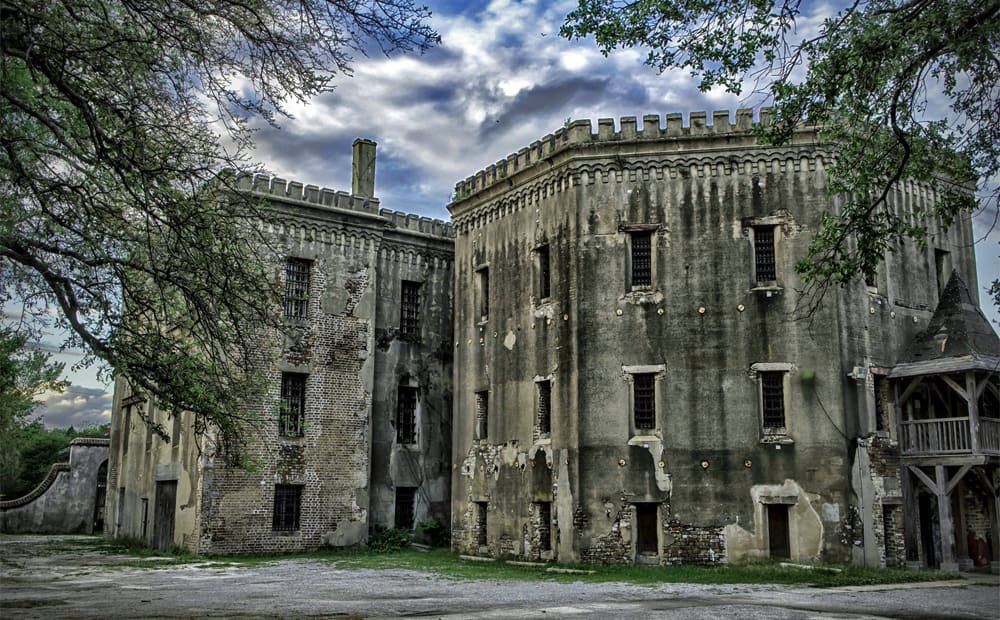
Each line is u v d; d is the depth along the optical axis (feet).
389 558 91.20
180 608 48.73
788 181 81.87
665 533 78.28
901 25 37.17
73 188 37.50
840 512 75.66
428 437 110.32
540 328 89.10
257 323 41.93
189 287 38.58
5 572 74.74
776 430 78.69
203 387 41.27
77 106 35.32
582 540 79.92
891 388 81.61
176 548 94.99
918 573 71.15
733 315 80.84
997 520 79.15
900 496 79.15
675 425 80.02
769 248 82.23
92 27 36.24
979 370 77.05
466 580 68.23
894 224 44.68
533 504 86.43
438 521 108.47
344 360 102.63
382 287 109.50
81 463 150.30
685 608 49.16
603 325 83.51
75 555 94.38
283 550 95.04
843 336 78.95
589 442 81.66
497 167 98.53
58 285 37.17
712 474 78.38
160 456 104.01
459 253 104.53
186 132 38.04
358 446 102.17
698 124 84.53
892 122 39.06
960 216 92.43
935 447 77.77
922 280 87.30
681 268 82.69
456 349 102.58
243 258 40.22
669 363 81.30
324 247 103.30
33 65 34.68
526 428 89.25
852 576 68.08
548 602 52.47
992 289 40.19
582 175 86.63
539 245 90.79
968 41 36.11
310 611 47.32
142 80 37.27
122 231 38.81
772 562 75.31
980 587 63.57
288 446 97.04
